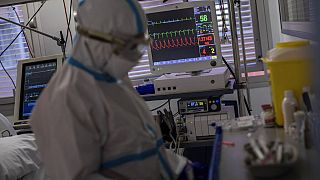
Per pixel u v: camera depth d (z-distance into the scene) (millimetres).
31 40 3691
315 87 1285
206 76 2592
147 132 1473
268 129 1752
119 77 1460
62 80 1378
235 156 1436
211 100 2730
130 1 1387
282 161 1256
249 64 3545
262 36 3516
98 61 1395
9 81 3797
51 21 3627
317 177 1192
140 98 1615
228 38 3379
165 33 2752
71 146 1274
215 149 1534
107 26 1351
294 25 2400
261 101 3551
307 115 1542
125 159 1379
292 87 1714
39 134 1372
